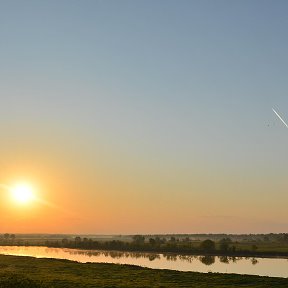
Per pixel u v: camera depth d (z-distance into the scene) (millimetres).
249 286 53625
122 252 174000
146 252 169625
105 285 53031
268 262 117500
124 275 63875
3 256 100438
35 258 94750
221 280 58625
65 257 142250
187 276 62656
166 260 126375
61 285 51812
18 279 46844
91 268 73500
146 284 54688
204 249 160000
